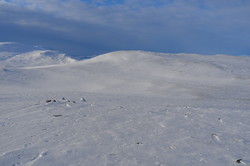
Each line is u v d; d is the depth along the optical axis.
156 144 5.76
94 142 5.84
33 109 10.75
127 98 22.91
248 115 10.22
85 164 4.46
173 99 25.41
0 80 45.97
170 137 6.39
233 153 5.21
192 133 6.85
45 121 8.30
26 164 4.48
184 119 8.93
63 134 6.58
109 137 6.32
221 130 7.30
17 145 5.57
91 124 7.89
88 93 28.33
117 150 5.27
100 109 11.27
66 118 8.81
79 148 5.34
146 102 19.03
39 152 5.08
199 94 33.47
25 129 7.16
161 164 4.54
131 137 6.36
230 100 25.88
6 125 7.72
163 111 11.02
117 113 10.12
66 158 4.74
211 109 12.38
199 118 9.17
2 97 20.31
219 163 4.65
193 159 4.82
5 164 4.45
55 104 12.30
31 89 38.84
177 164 4.55
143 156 4.93
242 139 6.25
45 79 51.78
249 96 30.56
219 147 5.61
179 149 5.41
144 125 7.84
